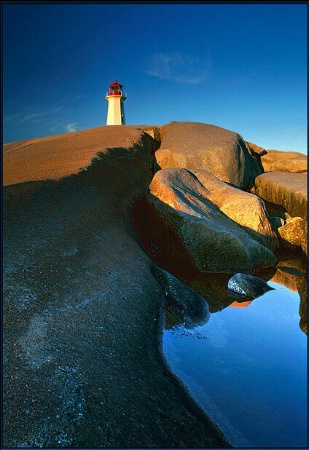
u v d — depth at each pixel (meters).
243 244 13.70
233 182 23.88
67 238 9.54
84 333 6.81
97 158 16.64
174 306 9.90
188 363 7.59
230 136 26.78
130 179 17.56
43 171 14.00
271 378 7.18
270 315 10.16
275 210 21.77
